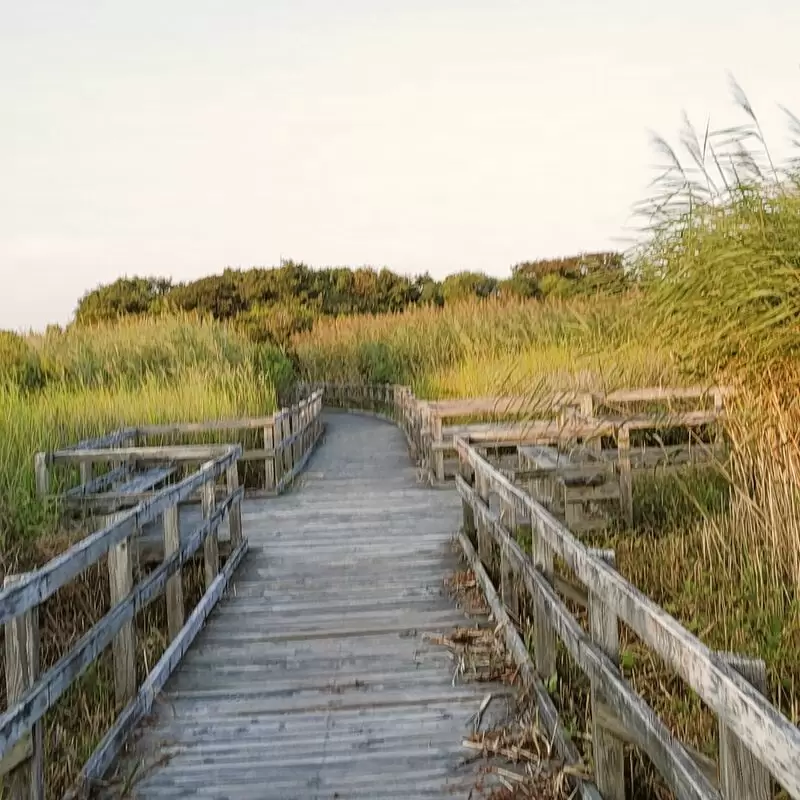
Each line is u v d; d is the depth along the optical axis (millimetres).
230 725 4289
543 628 4266
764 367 4973
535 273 38094
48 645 5504
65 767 3881
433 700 4492
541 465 8008
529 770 3631
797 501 5082
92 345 17766
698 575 5680
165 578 5008
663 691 4305
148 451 8148
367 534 8523
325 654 5266
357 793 3566
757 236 4910
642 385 7012
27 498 7168
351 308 47719
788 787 1714
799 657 4484
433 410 11664
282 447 11578
